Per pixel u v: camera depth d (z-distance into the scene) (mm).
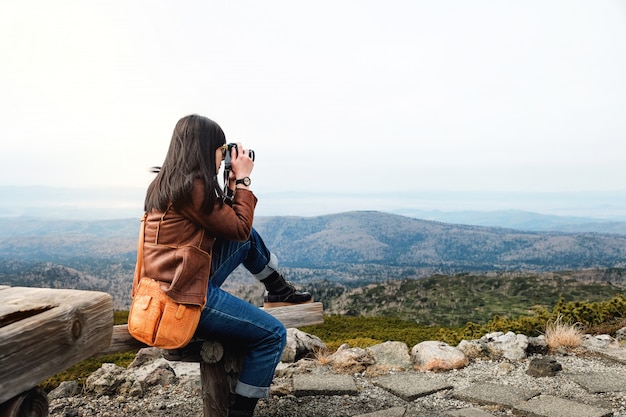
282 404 3561
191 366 4457
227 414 2768
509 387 3916
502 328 6742
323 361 4496
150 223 2457
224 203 2490
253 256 2908
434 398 3777
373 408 3531
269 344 2678
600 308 6543
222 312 2520
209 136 2471
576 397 3799
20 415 1578
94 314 1859
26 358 1541
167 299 2344
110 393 3770
